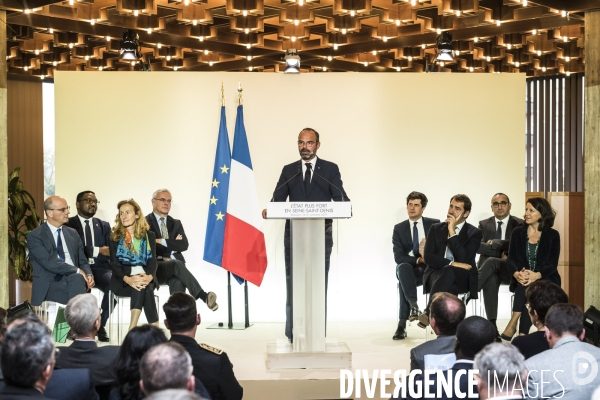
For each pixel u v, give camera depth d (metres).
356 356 7.47
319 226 6.69
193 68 14.89
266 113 9.89
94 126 9.76
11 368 3.01
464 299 8.11
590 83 8.35
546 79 17.84
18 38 11.75
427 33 12.01
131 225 8.05
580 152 17.31
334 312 7.52
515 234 7.92
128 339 3.63
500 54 13.52
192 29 11.57
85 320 4.29
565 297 5.05
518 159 10.02
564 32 11.85
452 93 9.98
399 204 9.97
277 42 12.82
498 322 9.75
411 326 9.48
